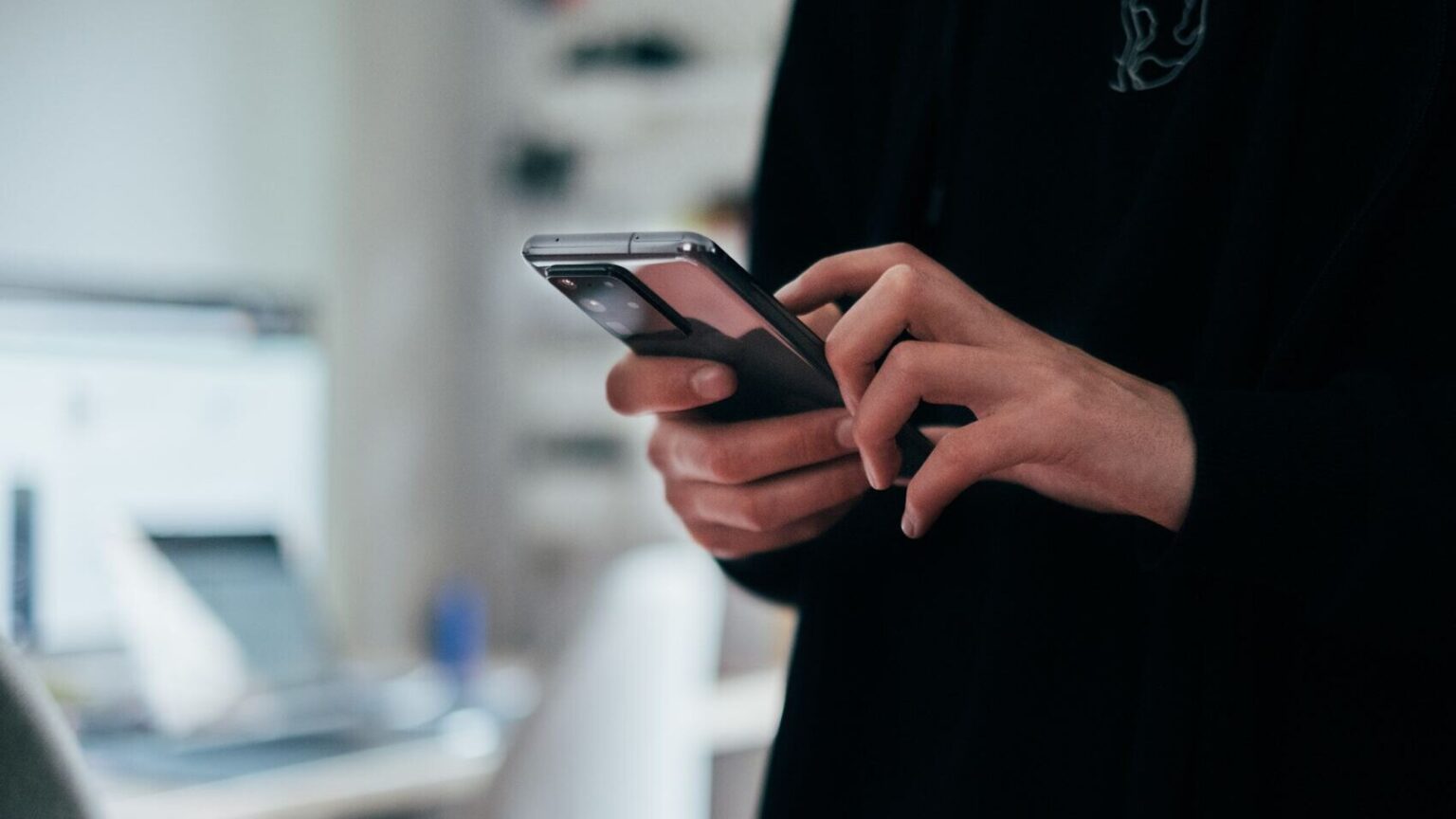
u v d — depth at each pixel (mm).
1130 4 711
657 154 3312
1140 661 675
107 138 2695
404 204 3291
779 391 692
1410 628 571
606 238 604
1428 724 611
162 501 2016
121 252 2715
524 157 3377
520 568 3428
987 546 732
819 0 868
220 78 2898
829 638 788
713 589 2426
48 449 1892
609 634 1795
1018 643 693
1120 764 667
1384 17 627
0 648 509
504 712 2189
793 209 887
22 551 1859
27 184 2562
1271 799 628
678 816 1911
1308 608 592
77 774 521
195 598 2018
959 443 570
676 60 3264
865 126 854
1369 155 629
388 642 3252
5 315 1850
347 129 3168
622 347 3391
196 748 1839
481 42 3443
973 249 755
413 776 1739
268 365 2156
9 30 2533
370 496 3213
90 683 2039
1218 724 625
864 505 764
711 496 750
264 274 2984
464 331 3453
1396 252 617
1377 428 565
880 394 581
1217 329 642
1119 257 673
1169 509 578
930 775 731
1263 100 642
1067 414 564
